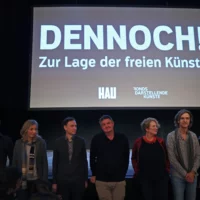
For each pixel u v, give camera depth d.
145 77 4.96
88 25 5.05
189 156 3.00
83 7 5.10
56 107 4.89
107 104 4.90
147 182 2.91
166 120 5.69
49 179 3.61
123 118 5.69
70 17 5.07
